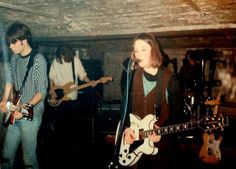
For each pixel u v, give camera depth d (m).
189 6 3.13
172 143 2.83
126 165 2.87
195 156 4.77
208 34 4.21
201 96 5.32
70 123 5.60
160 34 4.25
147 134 2.78
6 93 3.33
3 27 4.45
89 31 4.69
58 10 3.65
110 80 5.89
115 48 6.73
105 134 5.68
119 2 3.20
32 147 3.20
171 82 2.66
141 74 2.74
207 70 6.57
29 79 3.19
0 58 4.41
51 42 5.88
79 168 4.39
